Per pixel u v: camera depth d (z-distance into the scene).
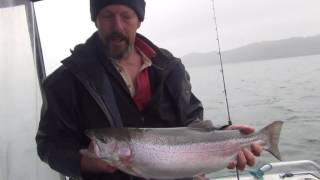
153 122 0.98
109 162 0.85
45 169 1.23
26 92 1.18
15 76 1.17
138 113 0.96
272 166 1.58
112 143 0.85
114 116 0.92
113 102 0.93
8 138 1.13
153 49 1.03
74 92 0.94
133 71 1.00
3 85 1.13
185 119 1.04
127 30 0.97
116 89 0.96
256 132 1.03
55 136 0.93
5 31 1.16
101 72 0.94
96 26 0.99
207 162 0.96
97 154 0.83
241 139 1.00
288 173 1.53
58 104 0.93
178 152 0.92
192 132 0.95
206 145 0.96
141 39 1.04
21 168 1.15
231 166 1.00
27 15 1.26
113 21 0.95
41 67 1.38
